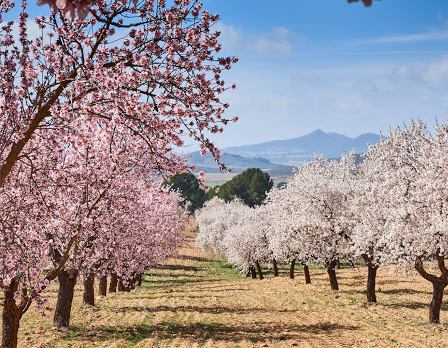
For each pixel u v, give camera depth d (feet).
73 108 31.60
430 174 88.22
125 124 31.94
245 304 130.21
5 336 48.57
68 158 55.52
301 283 181.78
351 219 130.52
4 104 32.40
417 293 143.64
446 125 93.20
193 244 414.62
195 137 32.48
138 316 104.12
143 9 31.12
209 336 85.15
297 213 148.15
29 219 46.98
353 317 105.40
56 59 32.76
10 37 32.60
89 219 56.44
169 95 31.86
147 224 116.37
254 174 443.73
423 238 86.53
